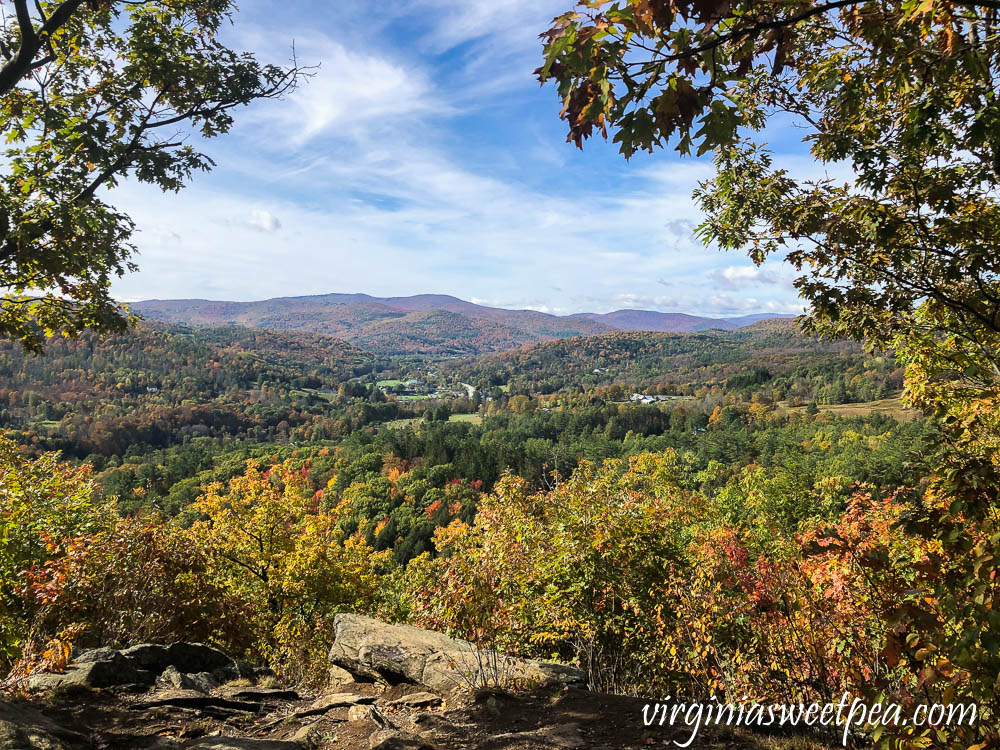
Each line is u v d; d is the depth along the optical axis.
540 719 3.59
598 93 1.70
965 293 5.39
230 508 17.11
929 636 2.07
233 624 7.63
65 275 7.71
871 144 4.59
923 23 2.62
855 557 2.67
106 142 7.82
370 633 5.49
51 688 4.01
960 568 2.10
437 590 4.70
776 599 3.45
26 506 6.05
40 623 5.27
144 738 3.31
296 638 11.80
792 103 5.29
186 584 7.33
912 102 4.11
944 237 4.76
